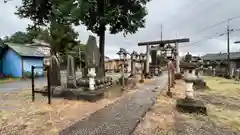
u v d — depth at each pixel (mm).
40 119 3594
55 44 23203
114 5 9273
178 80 12359
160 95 6418
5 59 17719
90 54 6648
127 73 12211
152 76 14969
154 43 14586
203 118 3756
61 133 2803
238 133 2947
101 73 7367
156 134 2855
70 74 6230
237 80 15062
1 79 14977
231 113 4258
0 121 3467
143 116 3797
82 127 3053
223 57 29328
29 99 5758
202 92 7902
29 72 16656
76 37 26594
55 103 5129
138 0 9836
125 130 2910
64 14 8805
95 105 4875
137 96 6203
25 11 11406
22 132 2904
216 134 2900
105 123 3254
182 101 4410
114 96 6234
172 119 3652
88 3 8242
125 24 10305
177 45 13711
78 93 5602
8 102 5285
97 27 10078
